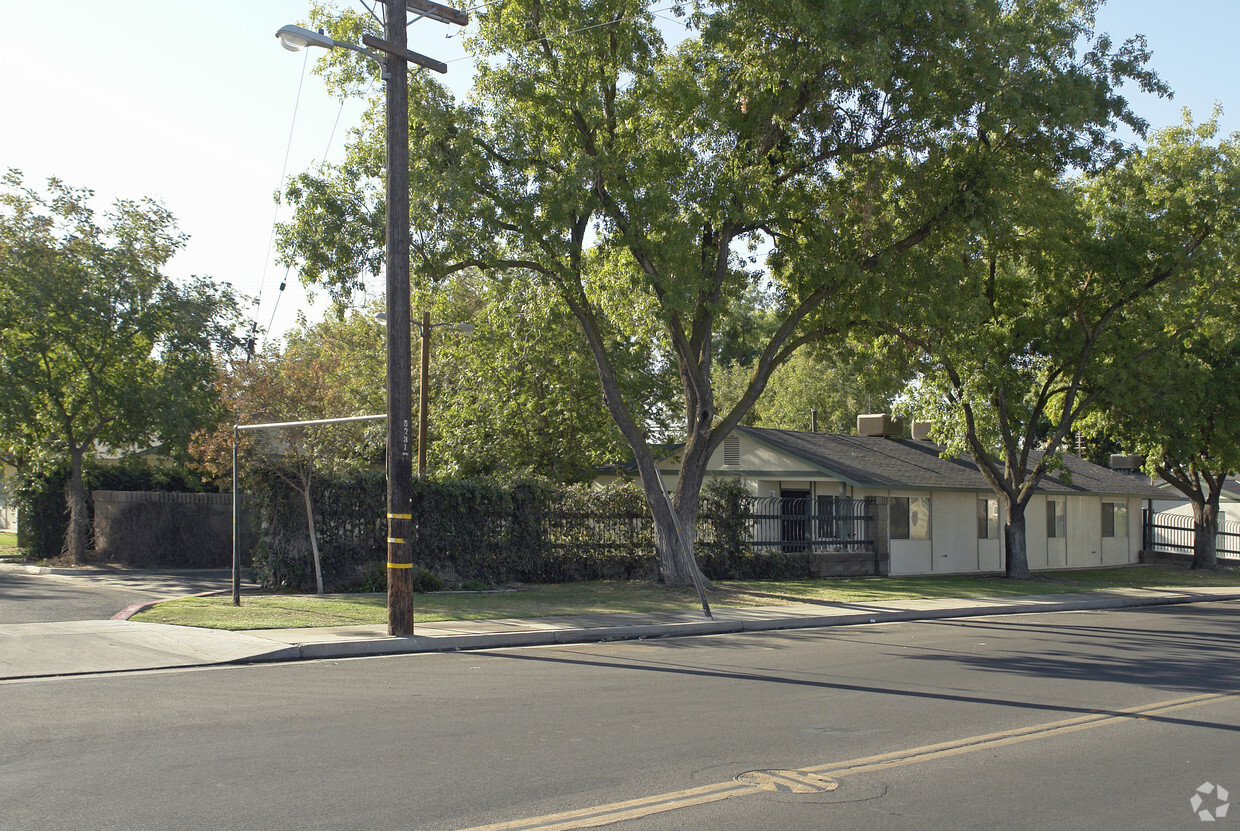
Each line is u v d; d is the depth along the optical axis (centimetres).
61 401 2806
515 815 577
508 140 1864
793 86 1812
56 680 1044
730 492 2608
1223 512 4428
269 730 798
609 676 1127
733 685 1072
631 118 1953
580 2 1853
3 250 2694
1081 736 837
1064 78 1992
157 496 2898
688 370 2195
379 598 1842
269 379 2030
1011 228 2242
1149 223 2602
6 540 3912
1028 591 2502
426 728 815
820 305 2183
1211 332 2981
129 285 2841
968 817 598
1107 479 3869
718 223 1925
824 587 2366
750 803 614
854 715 909
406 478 1411
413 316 2842
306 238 1806
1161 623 1892
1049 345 2731
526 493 2330
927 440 3728
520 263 1970
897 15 1778
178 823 551
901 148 2042
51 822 550
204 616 1543
